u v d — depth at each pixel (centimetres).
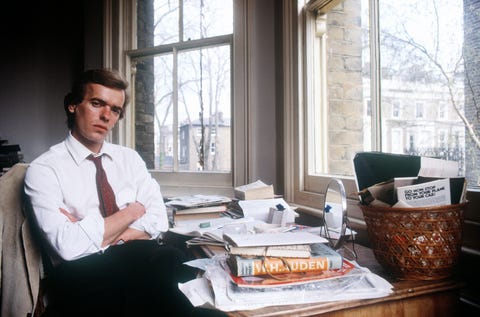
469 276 93
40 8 288
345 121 162
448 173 85
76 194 139
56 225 120
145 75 252
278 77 200
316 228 130
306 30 182
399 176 90
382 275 86
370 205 84
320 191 168
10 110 279
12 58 281
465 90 103
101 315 119
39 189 125
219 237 118
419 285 78
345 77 163
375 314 75
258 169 206
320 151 182
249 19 205
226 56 222
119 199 158
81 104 142
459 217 78
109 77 143
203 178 227
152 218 151
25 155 282
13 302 117
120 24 254
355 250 114
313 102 183
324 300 73
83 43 281
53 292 125
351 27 159
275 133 204
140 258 133
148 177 169
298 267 77
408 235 77
